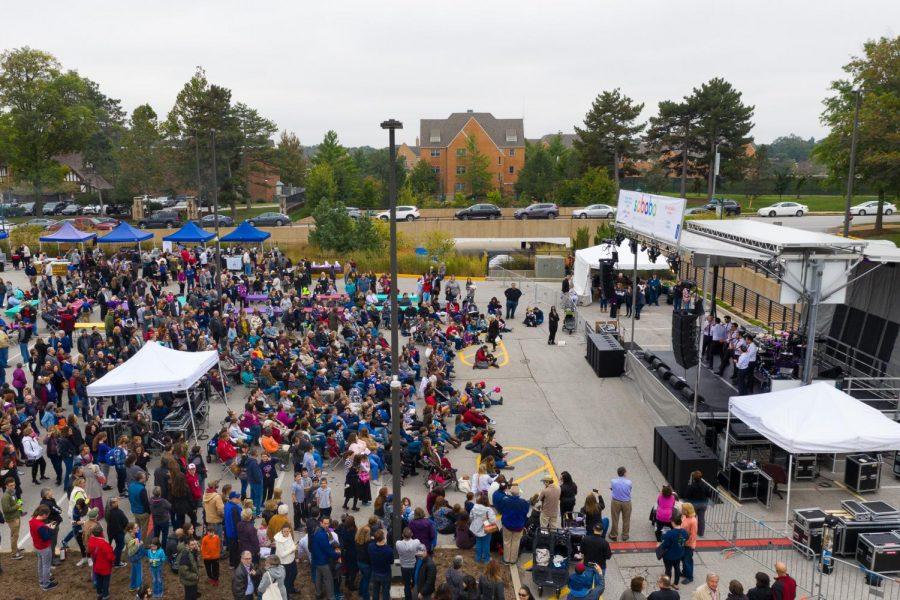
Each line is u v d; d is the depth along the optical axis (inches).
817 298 706.2
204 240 1622.8
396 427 531.5
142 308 1163.9
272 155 3481.8
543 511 585.6
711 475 678.5
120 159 3316.9
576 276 1523.1
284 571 490.0
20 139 3267.7
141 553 521.7
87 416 818.2
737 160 3307.1
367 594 515.5
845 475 706.8
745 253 756.0
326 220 2071.9
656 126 3348.9
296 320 1237.1
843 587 535.2
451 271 1947.6
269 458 654.5
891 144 1764.3
